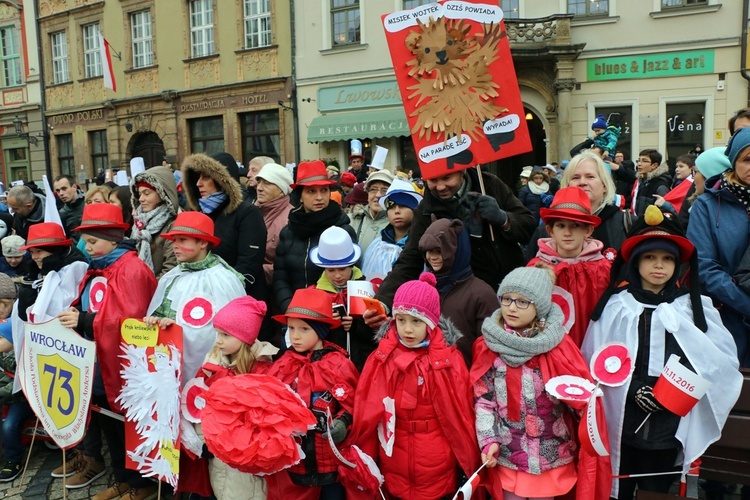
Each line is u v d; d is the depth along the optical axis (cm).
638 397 240
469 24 312
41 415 340
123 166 2061
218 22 1809
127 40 1991
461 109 315
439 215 319
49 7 2170
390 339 261
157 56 1941
